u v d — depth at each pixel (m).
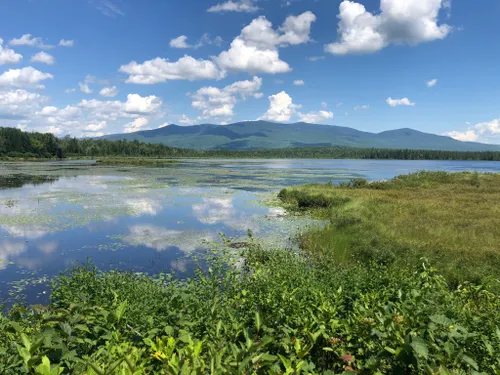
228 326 4.06
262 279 7.47
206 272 12.49
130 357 3.02
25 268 13.52
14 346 3.10
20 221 21.69
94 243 17.08
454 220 19.28
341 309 5.15
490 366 3.39
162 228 20.33
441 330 3.49
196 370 2.23
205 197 32.78
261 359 2.63
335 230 17.72
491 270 10.99
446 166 119.19
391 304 3.91
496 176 45.03
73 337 3.20
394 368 2.75
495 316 4.85
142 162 107.50
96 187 39.75
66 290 8.43
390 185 39.16
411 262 11.82
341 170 86.50
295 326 4.42
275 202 30.02
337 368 3.64
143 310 5.33
